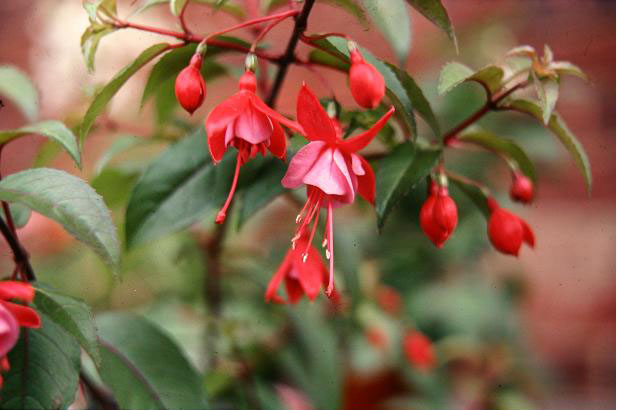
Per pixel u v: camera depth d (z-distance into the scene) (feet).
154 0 1.55
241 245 2.48
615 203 3.93
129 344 1.64
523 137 2.71
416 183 1.55
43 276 2.42
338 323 2.12
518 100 1.60
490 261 2.91
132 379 1.61
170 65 1.59
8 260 2.38
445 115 2.63
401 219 2.46
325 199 1.47
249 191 1.67
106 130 2.01
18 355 1.46
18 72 1.76
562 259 3.93
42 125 1.50
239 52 1.60
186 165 1.69
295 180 1.40
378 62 1.51
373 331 2.27
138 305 2.36
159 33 1.54
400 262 2.64
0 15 2.80
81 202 1.37
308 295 1.58
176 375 1.63
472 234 2.60
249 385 2.02
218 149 1.40
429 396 2.41
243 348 2.05
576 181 3.94
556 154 2.73
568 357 3.89
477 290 2.79
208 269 2.06
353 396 2.40
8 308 1.34
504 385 2.61
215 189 1.68
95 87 1.88
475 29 3.04
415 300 2.72
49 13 2.43
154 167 1.68
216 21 2.06
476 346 2.64
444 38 3.06
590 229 3.93
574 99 3.25
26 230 2.52
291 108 3.18
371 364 2.33
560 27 3.72
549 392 3.11
